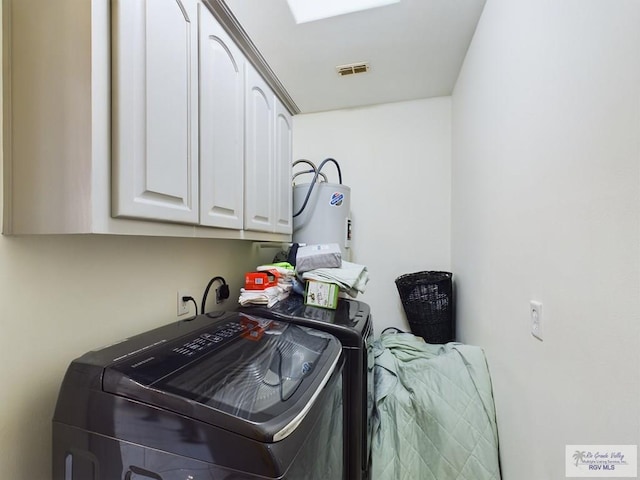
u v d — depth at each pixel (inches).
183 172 34.3
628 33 22.0
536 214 36.5
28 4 24.9
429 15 59.1
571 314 29.3
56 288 29.3
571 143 29.3
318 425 26.9
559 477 31.3
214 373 25.3
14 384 25.7
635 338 21.6
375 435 53.5
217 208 41.6
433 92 90.7
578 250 28.2
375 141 98.4
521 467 40.6
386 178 97.5
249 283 53.5
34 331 27.3
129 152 26.7
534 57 37.0
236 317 42.6
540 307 35.4
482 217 58.5
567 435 30.0
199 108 37.5
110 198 25.3
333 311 53.4
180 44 33.9
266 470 18.8
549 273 33.4
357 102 97.0
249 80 51.3
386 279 97.0
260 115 55.6
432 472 49.7
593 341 26.1
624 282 22.5
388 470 50.3
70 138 24.0
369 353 52.6
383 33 64.4
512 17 43.6
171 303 45.9
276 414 21.1
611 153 23.8
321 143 102.6
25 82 24.9
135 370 23.1
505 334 46.5
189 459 19.9
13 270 25.8
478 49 61.1
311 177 102.7
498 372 49.7
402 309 95.7
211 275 56.4
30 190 24.9
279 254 80.4
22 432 26.1
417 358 66.6
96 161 24.0
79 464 22.2
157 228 31.7
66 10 24.1
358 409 42.8
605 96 24.4
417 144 95.3
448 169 92.8
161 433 20.5
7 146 25.1
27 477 26.3
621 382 22.9
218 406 20.6
